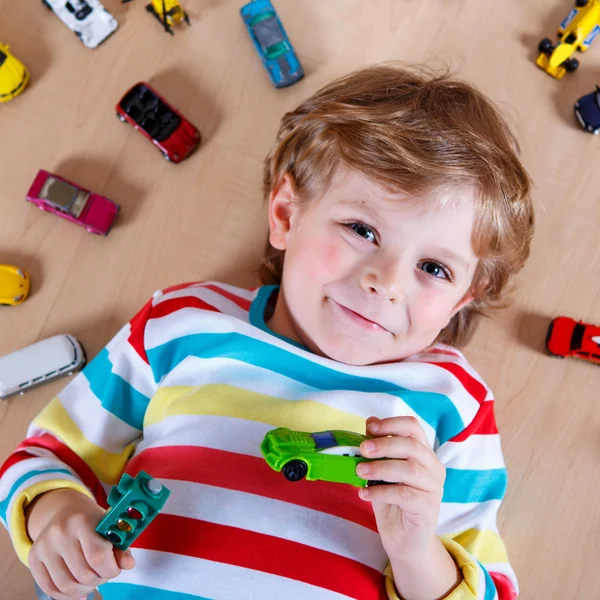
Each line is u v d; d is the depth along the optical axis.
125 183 0.93
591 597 0.84
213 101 0.95
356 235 0.60
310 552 0.62
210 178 0.93
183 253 0.92
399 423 0.56
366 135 0.63
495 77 0.96
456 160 0.62
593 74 0.96
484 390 0.74
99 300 0.91
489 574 0.70
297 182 0.67
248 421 0.66
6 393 0.86
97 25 0.94
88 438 0.71
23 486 0.66
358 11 0.97
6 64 0.90
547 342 0.88
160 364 0.71
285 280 0.66
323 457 0.51
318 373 0.68
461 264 0.61
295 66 0.93
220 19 0.96
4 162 0.93
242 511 0.62
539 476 0.87
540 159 0.94
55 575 0.59
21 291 0.89
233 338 0.69
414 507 0.55
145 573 0.62
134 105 0.90
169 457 0.66
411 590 0.63
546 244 0.92
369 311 0.60
